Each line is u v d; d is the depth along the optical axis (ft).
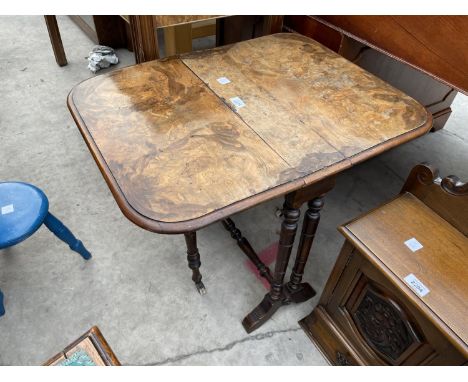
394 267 3.33
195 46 10.57
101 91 3.94
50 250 5.80
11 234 4.21
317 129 3.63
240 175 3.10
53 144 7.56
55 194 6.64
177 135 3.44
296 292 5.15
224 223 5.64
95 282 5.44
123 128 3.50
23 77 9.23
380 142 3.54
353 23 5.24
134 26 4.47
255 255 5.36
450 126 8.68
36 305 5.15
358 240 3.51
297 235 6.24
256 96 4.00
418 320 3.25
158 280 5.51
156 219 2.75
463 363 3.02
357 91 4.19
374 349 4.07
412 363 3.61
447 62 4.31
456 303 3.10
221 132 3.51
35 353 4.72
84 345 2.99
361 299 3.90
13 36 10.76
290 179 3.09
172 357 4.73
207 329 5.00
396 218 3.73
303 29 6.20
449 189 3.59
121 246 5.92
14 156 7.25
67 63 9.75
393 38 4.80
